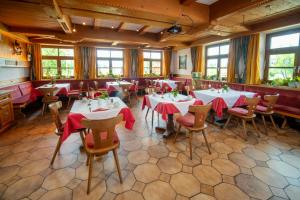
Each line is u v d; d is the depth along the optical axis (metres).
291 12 3.79
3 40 4.68
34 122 4.11
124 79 8.29
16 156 2.50
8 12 3.54
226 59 6.42
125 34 6.14
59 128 2.35
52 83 6.11
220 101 3.46
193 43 7.39
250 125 3.84
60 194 1.75
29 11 3.46
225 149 2.71
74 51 7.25
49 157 2.47
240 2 3.10
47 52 6.96
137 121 4.13
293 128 3.65
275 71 4.79
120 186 1.87
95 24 5.19
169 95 3.53
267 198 1.69
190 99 3.11
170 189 1.82
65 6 3.01
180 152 2.61
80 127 2.26
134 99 7.06
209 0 3.62
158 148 2.74
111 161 2.36
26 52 6.32
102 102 2.91
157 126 3.77
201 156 2.49
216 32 5.06
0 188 1.84
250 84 5.09
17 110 4.35
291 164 2.28
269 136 3.23
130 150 2.68
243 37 5.27
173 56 9.36
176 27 3.85
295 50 4.26
